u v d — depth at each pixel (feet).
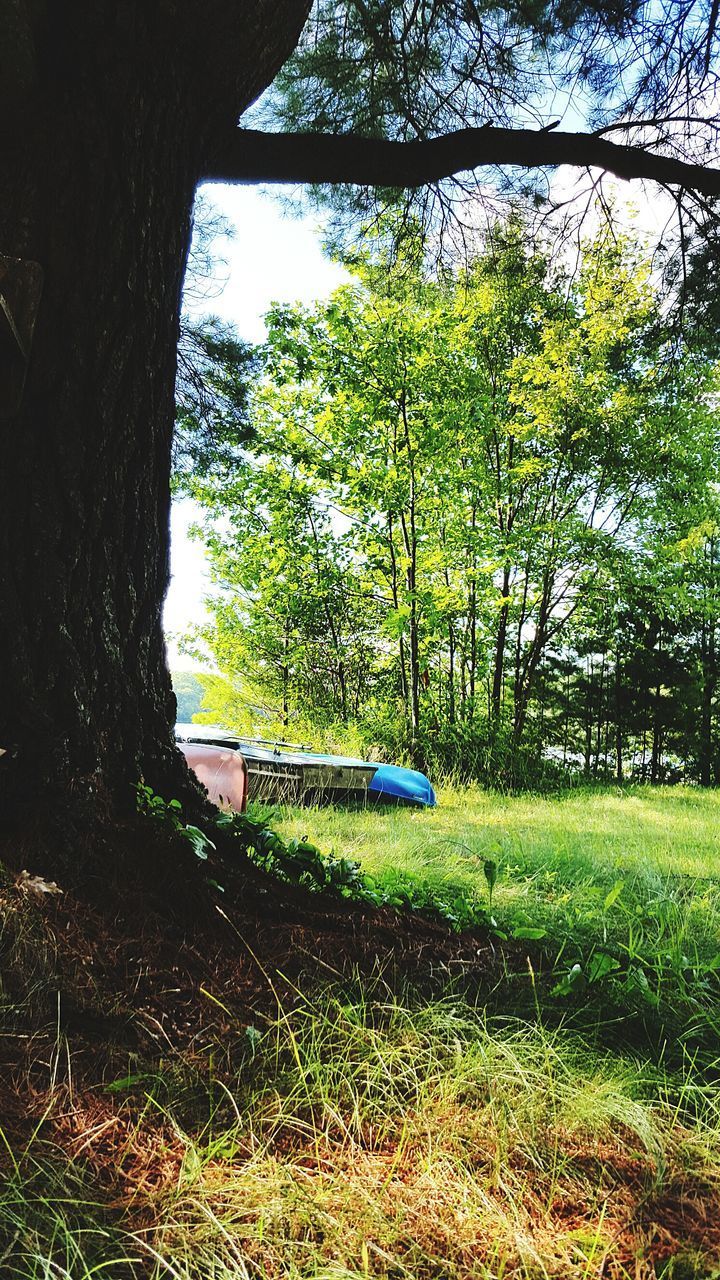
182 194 11.17
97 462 9.80
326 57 20.07
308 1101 6.74
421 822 27.53
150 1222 5.28
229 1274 4.81
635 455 53.93
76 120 9.78
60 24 9.86
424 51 19.54
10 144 9.58
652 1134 6.74
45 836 8.40
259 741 34.60
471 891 15.16
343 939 9.79
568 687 67.31
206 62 11.02
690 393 34.30
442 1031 8.04
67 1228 4.97
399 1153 6.27
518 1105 6.98
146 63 10.34
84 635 9.57
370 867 17.07
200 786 11.50
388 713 55.83
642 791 50.52
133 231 10.21
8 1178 5.24
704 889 17.51
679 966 10.80
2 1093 6.00
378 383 49.90
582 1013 9.27
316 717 60.29
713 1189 6.31
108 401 9.95
